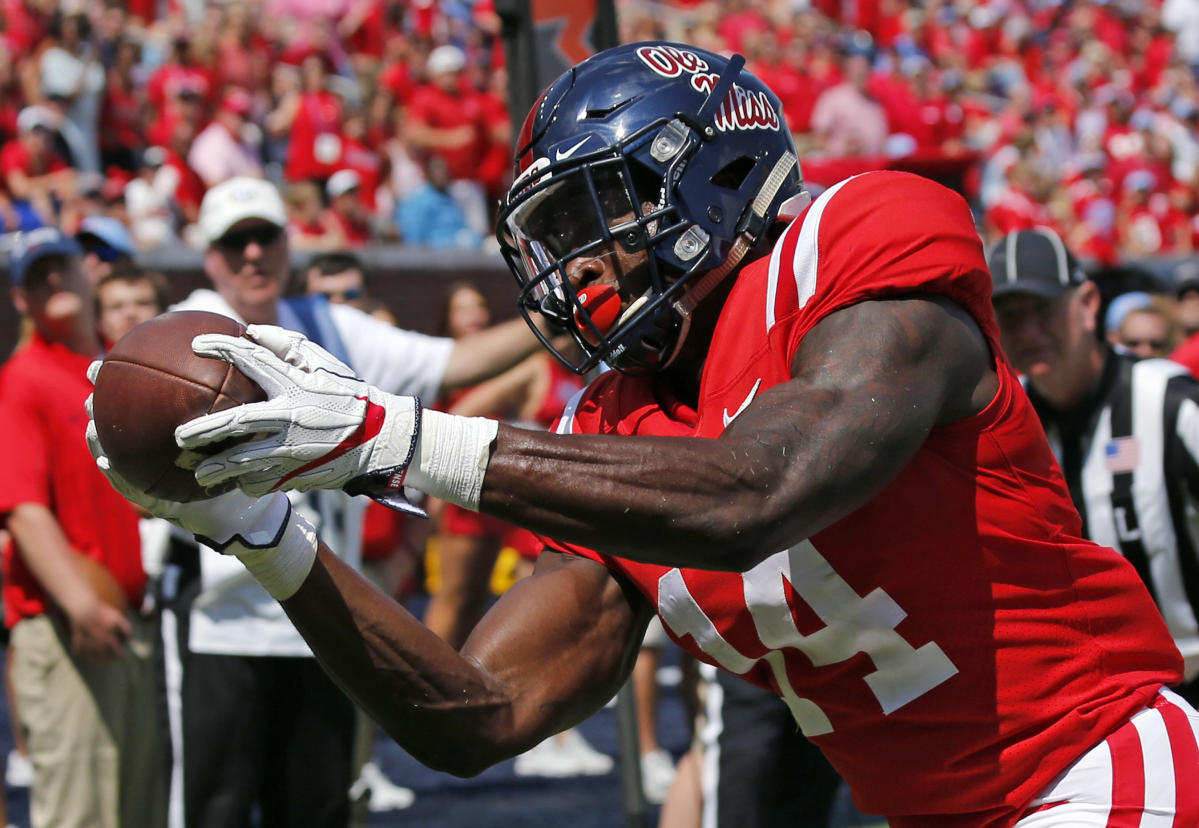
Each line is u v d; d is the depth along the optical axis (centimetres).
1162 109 5725
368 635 638
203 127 3425
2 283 2591
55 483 1269
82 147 3222
